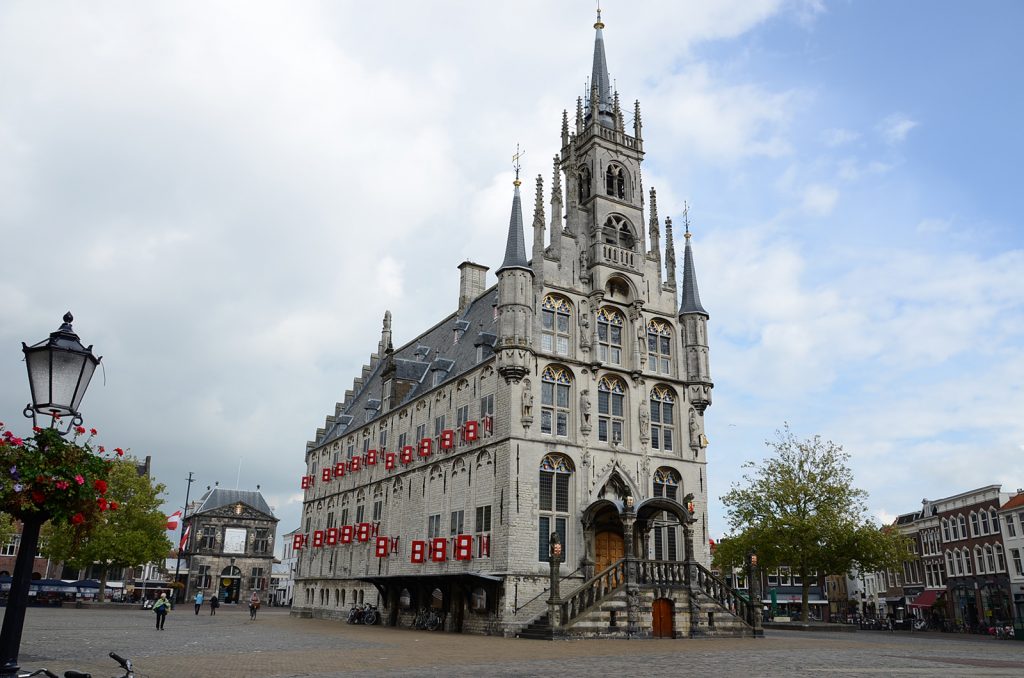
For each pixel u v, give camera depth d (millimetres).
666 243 52594
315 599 67625
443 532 47750
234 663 22516
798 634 49812
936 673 21688
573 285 47156
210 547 112188
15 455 10523
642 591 38188
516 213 45938
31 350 10164
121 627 41031
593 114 52031
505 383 43688
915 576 84312
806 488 59250
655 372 49125
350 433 67438
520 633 38188
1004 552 67812
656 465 46906
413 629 46906
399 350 73562
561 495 43156
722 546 67000
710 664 23875
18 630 9602
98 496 11289
